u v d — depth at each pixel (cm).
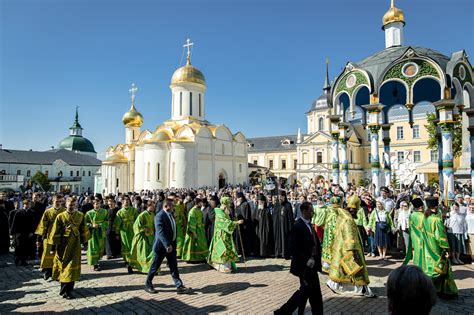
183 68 4744
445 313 613
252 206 1264
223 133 4691
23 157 8075
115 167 5059
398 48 1592
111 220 1225
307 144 6050
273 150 7406
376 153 1458
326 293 738
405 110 5325
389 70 1420
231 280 860
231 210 1238
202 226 1083
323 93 6438
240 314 625
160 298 729
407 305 210
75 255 753
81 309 675
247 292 756
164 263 1089
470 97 1505
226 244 952
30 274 980
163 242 754
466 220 1012
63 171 8600
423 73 1349
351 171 5444
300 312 556
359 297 704
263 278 875
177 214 1175
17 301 730
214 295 740
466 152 2211
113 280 891
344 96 1900
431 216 711
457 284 788
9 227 1327
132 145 5103
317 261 573
